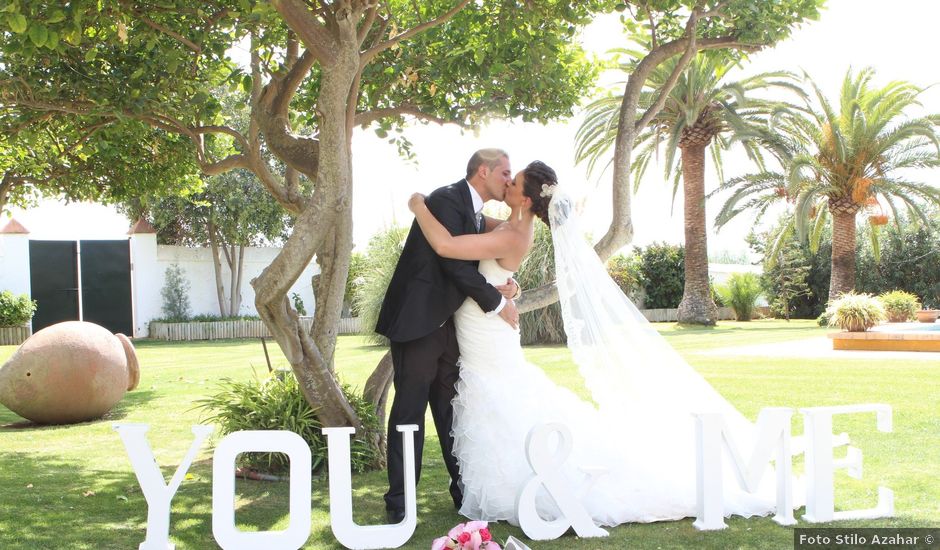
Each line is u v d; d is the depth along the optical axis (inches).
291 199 235.3
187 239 1067.9
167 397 357.7
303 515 126.1
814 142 882.1
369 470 200.2
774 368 416.8
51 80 217.8
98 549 133.4
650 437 154.4
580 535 135.3
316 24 156.2
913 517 144.6
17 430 277.7
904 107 852.6
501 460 147.8
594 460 148.0
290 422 199.8
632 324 159.0
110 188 336.5
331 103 158.1
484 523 111.4
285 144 214.4
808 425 144.3
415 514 133.7
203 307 962.1
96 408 293.4
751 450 153.9
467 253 148.3
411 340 152.3
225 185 919.0
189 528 147.7
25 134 253.8
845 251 920.3
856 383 345.7
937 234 1123.3
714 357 489.1
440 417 160.6
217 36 221.5
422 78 256.8
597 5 232.1
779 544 129.5
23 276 829.2
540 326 654.5
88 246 867.4
